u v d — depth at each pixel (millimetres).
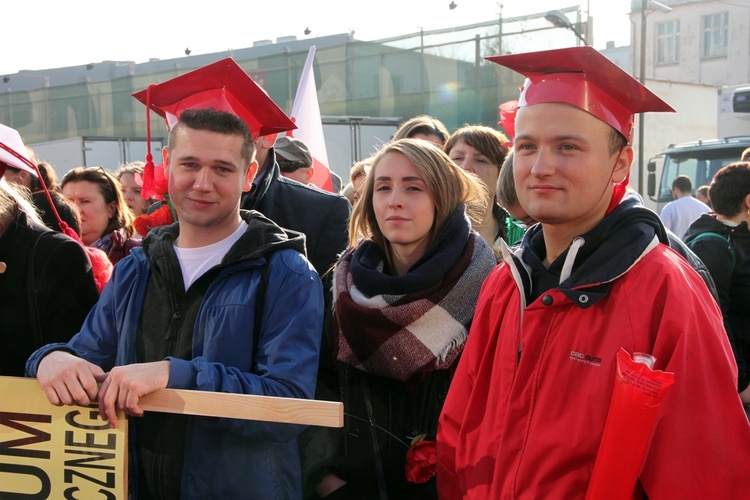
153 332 1997
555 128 1597
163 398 1747
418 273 2277
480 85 15047
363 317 2285
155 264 2027
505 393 1667
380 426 2285
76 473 1843
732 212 3289
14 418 1858
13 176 3205
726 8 32219
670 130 18203
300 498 2066
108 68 25016
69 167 16219
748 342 3234
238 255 1960
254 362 1951
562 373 1546
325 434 2279
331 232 3035
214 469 1902
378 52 16219
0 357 2219
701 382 1406
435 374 2295
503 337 1729
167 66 22906
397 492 2230
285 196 3062
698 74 33188
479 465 1696
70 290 2254
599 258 1564
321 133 5305
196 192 1979
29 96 20469
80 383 1790
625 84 1596
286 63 17312
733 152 12031
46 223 3303
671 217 8906
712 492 1377
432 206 2346
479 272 2322
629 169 1697
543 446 1524
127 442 1818
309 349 1933
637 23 30438
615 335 1492
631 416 1350
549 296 1595
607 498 1383
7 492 1869
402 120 14172
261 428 1830
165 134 18047
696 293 1500
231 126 2008
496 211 3189
